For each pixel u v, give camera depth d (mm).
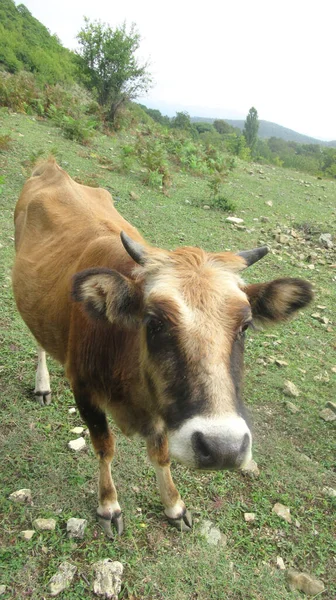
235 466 801
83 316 1177
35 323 1466
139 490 1373
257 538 1280
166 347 884
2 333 1942
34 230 1641
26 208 1758
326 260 3559
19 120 5609
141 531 1245
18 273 1580
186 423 823
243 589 1133
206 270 970
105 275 954
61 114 6098
